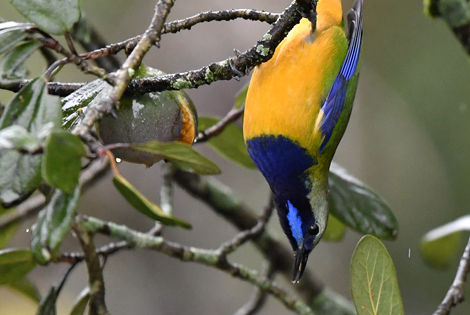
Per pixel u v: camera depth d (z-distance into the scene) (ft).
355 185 28.14
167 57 54.08
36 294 27.02
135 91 19.39
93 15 51.67
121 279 51.52
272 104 25.14
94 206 51.67
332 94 25.91
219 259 27.45
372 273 19.49
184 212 52.54
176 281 51.90
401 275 50.57
